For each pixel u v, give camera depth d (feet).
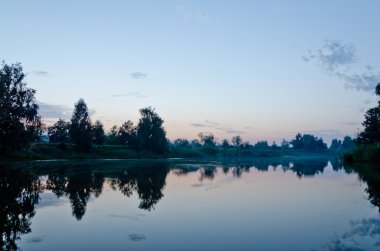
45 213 62.44
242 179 136.87
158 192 92.58
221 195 86.63
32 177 137.28
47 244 42.55
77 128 398.01
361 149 277.85
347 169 210.18
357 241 42.91
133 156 457.68
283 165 285.64
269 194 88.58
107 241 43.60
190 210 64.95
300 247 40.55
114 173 164.45
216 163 318.45
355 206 69.31
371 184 113.80
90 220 56.24
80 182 118.93
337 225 52.01
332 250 39.27
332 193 90.33
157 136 502.38
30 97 254.06
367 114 312.91
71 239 44.75
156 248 40.52
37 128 256.73
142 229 49.93
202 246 41.22
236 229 49.60
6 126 237.66
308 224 52.85
